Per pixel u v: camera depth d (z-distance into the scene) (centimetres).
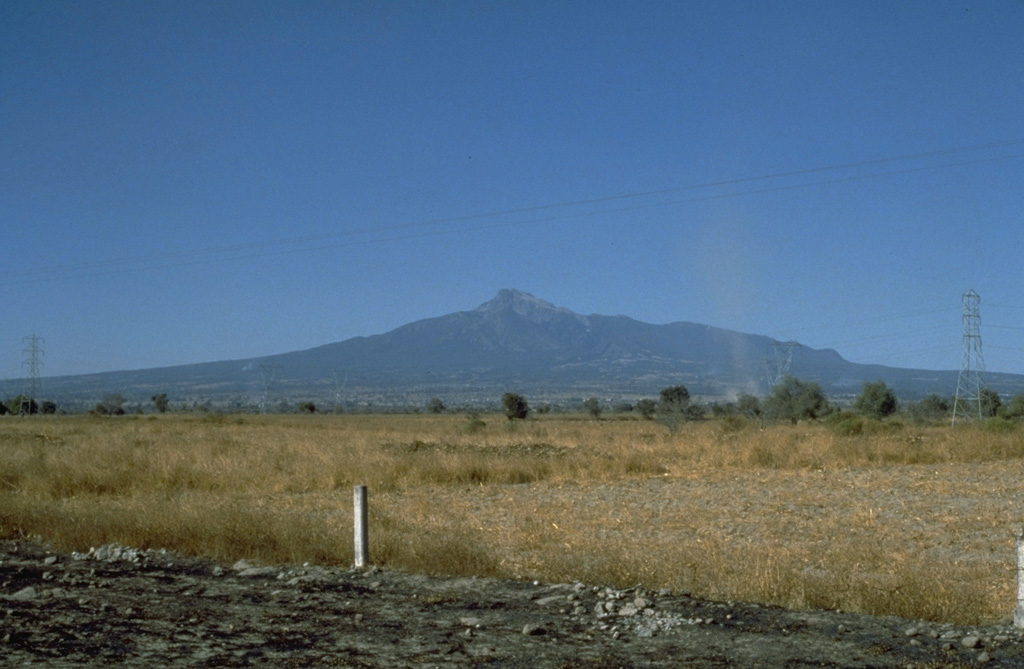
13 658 778
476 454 3197
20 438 4281
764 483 2414
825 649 816
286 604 1017
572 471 2797
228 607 1001
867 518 1739
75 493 2333
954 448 3091
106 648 819
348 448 3369
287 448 3484
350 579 1163
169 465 2653
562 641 852
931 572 1188
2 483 2398
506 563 1270
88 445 3328
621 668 760
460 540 1366
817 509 1916
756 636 863
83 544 1434
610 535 1616
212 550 1365
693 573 1144
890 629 890
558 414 15350
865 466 2836
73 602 1019
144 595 1065
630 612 952
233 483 2556
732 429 4853
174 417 10612
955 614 956
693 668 760
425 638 863
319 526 1461
